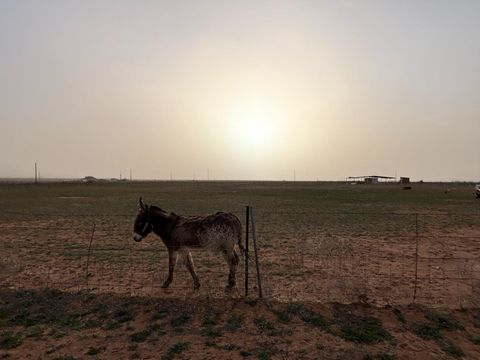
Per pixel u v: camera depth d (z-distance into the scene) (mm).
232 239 4707
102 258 6734
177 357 3059
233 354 3107
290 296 4512
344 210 17031
